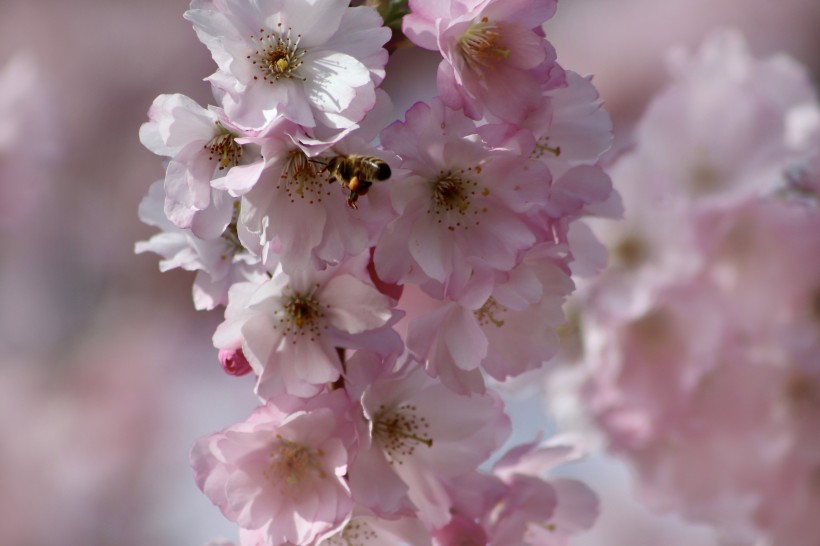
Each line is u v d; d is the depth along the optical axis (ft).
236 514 1.84
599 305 2.26
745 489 2.30
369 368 1.86
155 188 1.93
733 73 2.33
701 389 2.28
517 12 1.85
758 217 2.25
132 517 3.25
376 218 1.82
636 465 2.32
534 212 1.87
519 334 1.91
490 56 1.85
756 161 2.28
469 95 1.83
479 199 1.85
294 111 1.80
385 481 1.86
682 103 2.30
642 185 2.27
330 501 1.84
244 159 1.83
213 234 1.83
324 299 1.86
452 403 1.89
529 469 2.02
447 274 1.84
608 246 2.27
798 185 2.28
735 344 2.26
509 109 1.84
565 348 2.31
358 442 1.85
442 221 1.85
